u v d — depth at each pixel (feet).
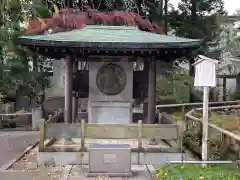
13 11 25.75
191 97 75.77
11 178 25.20
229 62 97.14
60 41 30.89
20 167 28.50
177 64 82.23
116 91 36.81
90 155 25.52
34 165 29.12
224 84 88.53
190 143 34.47
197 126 35.06
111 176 25.46
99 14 53.57
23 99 64.85
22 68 59.36
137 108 53.62
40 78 63.41
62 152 29.22
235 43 95.30
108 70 36.52
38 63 66.59
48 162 29.14
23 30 45.98
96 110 36.91
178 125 29.40
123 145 26.50
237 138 25.62
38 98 64.13
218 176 24.20
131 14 55.98
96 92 36.81
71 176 25.67
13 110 61.57
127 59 35.94
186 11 81.15
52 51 33.04
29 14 29.60
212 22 82.23
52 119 34.83
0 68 57.31
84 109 55.62
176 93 73.92
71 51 32.65
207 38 80.43
